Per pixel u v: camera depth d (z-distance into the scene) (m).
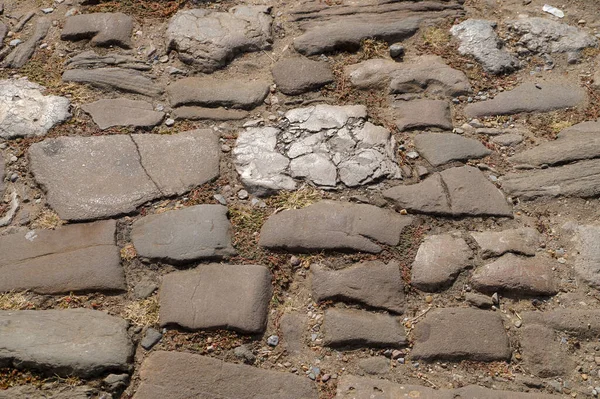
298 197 2.25
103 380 1.96
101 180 2.29
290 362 2.00
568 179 2.29
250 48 2.63
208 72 2.57
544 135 2.41
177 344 2.02
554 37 2.65
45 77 2.55
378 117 2.45
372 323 2.05
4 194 2.28
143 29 2.69
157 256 2.14
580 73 2.57
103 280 2.10
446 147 2.37
